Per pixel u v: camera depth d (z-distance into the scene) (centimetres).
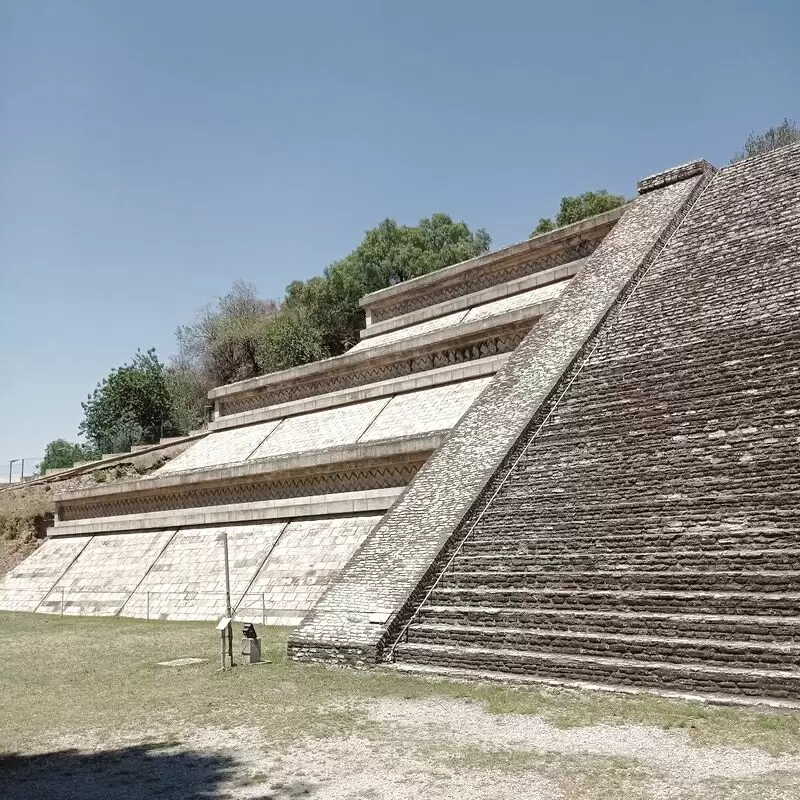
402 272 4328
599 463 1280
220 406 3103
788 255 1532
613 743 755
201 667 1234
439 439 1645
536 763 713
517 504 1301
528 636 1055
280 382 2800
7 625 2025
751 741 731
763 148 3844
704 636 926
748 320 1412
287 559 1839
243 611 1792
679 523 1076
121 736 891
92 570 2423
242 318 5184
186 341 5256
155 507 2425
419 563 1273
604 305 1698
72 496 2730
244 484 2134
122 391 4694
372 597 1261
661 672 914
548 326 1798
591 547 1127
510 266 2588
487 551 1241
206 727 904
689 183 2061
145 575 2206
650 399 1358
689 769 672
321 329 4453
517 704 913
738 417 1200
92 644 1570
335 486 1895
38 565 2659
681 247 1803
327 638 1227
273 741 833
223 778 727
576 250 2373
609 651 980
